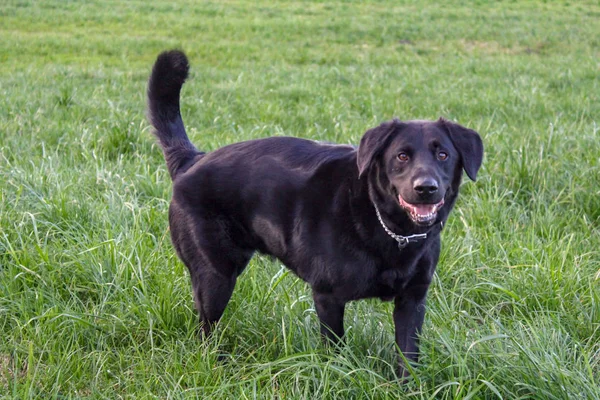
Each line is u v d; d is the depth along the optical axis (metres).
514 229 5.05
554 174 5.87
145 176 5.58
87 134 6.86
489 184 5.68
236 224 3.76
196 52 14.54
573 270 4.29
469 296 4.26
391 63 14.27
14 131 6.88
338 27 18.69
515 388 3.16
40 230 4.76
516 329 3.68
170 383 3.33
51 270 4.24
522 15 21.53
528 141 6.61
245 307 4.03
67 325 3.77
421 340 3.48
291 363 3.44
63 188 5.16
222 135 7.08
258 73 12.09
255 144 3.80
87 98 9.04
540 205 5.45
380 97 9.79
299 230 3.47
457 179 3.38
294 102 9.62
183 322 3.96
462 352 3.34
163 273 4.21
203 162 3.86
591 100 9.87
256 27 18.31
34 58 13.30
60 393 3.35
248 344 3.82
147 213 4.94
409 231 3.26
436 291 4.15
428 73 12.36
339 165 3.43
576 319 3.91
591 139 6.70
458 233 4.97
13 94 8.81
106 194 5.19
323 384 3.19
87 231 4.76
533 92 9.86
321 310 3.51
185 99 9.22
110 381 3.43
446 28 18.89
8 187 5.28
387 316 3.97
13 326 3.85
